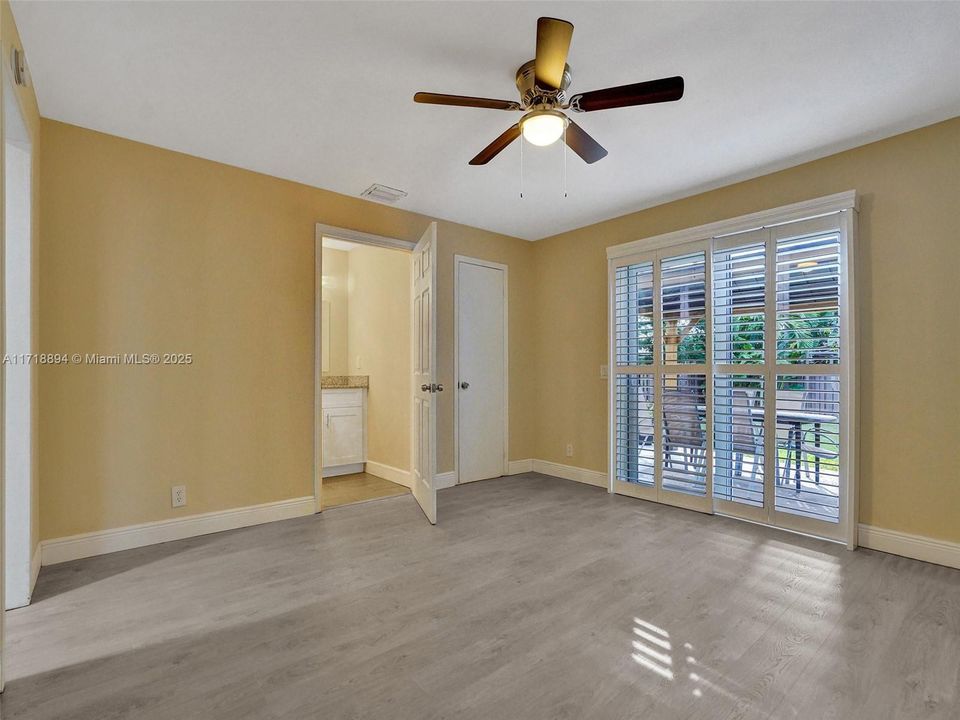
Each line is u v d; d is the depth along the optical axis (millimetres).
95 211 2740
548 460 4910
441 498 3986
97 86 2322
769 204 3314
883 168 2836
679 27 1925
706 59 2127
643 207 4035
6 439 2193
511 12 1844
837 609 2150
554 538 3051
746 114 2568
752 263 3336
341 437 4949
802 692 1616
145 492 2895
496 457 4770
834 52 2072
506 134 2283
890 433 2795
